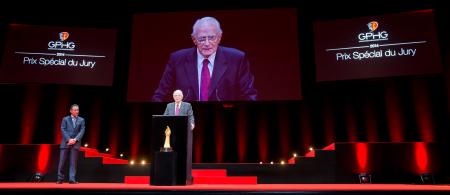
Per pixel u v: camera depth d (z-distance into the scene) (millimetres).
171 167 3639
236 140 7605
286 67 6980
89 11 7680
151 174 3672
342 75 6949
